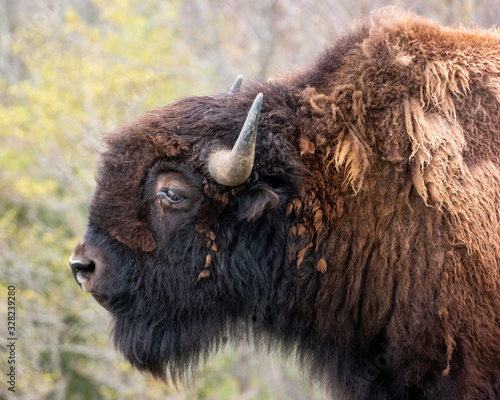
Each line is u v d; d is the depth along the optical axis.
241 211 13.18
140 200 13.37
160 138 13.12
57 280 43.12
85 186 40.34
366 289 13.38
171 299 13.95
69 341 42.66
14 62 53.06
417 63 13.18
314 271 13.57
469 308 12.28
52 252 41.75
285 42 38.72
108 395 37.97
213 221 13.38
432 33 13.73
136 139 13.34
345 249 13.20
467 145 12.63
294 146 13.19
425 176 12.53
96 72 39.91
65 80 41.06
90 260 13.64
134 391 36.84
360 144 12.83
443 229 12.42
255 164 13.04
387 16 14.40
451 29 14.30
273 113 13.40
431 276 12.51
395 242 12.79
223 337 15.21
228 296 14.27
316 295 13.80
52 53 43.03
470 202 12.26
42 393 38.00
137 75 39.50
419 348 12.94
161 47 41.44
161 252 13.53
